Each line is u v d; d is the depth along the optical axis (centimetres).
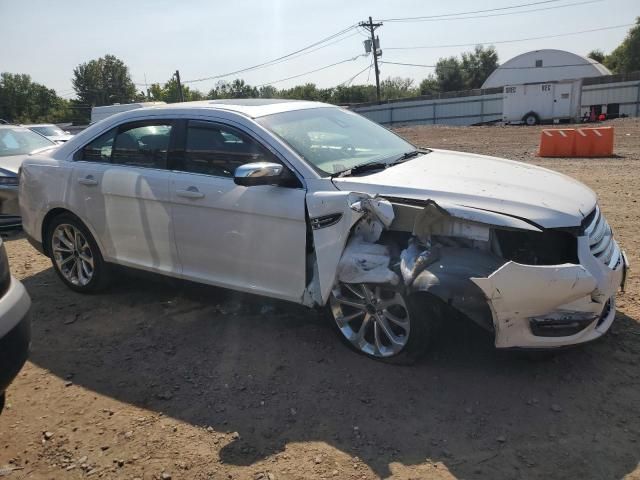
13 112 8694
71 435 311
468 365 358
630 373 343
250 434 305
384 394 333
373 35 4838
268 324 428
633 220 666
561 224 320
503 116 3634
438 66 8025
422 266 328
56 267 509
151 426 315
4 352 279
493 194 338
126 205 445
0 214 732
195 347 400
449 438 295
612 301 352
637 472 265
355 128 466
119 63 9175
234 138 402
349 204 342
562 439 290
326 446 292
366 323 365
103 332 430
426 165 404
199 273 423
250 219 384
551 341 319
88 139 480
